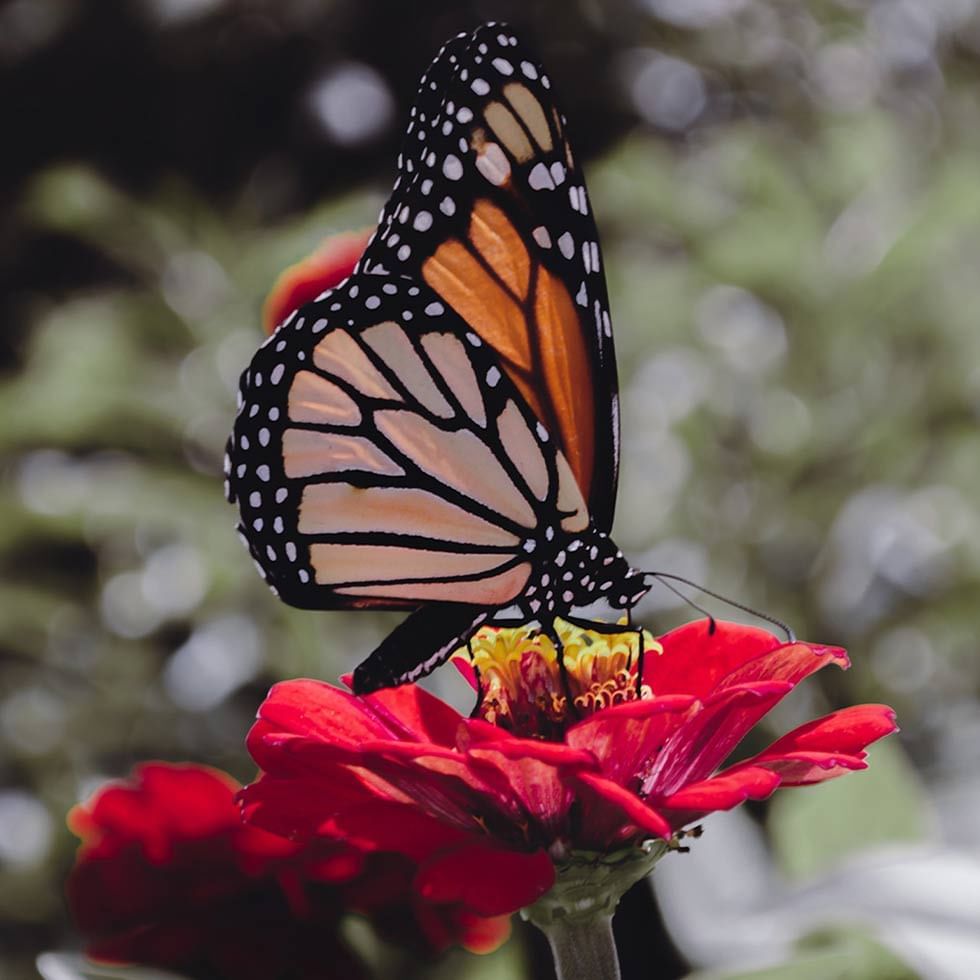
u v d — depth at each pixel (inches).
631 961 16.3
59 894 21.6
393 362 13.6
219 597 24.1
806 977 14.0
